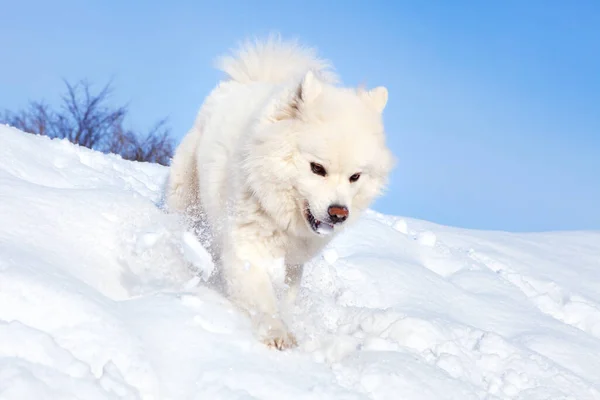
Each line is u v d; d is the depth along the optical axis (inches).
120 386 115.5
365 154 164.2
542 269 318.0
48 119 713.0
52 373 111.2
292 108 165.3
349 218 176.9
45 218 176.4
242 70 216.5
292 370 140.0
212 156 187.6
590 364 211.3
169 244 192.1
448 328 199.2
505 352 189.9
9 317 121.9
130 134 736.3
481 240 345.1
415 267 254.4
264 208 167.2
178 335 137.7
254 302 161.6
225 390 125.5
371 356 157.8
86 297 132.9
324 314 189.8
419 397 143.8
